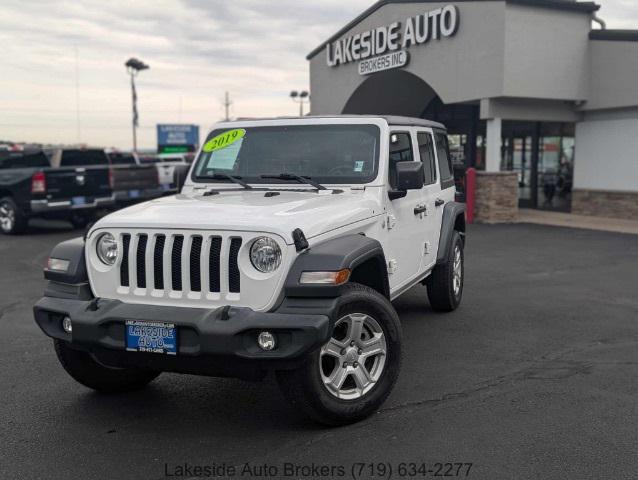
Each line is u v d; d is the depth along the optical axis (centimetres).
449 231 693
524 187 1936
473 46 1542
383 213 511
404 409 457
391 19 1769
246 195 509
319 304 387
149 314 398
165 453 397
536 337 639
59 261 443
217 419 448
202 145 593
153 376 516
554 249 1205
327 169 535
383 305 439
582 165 1698
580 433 415
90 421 447
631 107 1556
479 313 735
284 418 448
